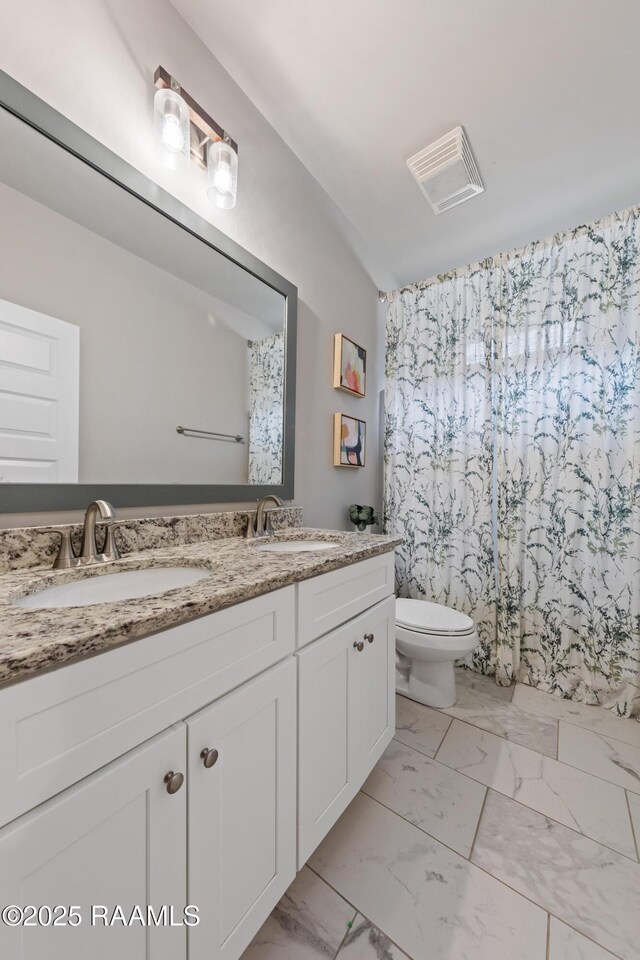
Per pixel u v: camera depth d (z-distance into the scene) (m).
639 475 1.67
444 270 2.43
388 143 1.57
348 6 1.12
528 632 1.95
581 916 0.87
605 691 1.75
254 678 0.76
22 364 0.85
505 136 1.51
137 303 1.09
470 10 1.12
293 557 1.00
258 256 1.50
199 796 0.63
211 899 0.65
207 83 1.26
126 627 0.51
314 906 0.89
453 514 2.18
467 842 1.05
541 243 1.91
